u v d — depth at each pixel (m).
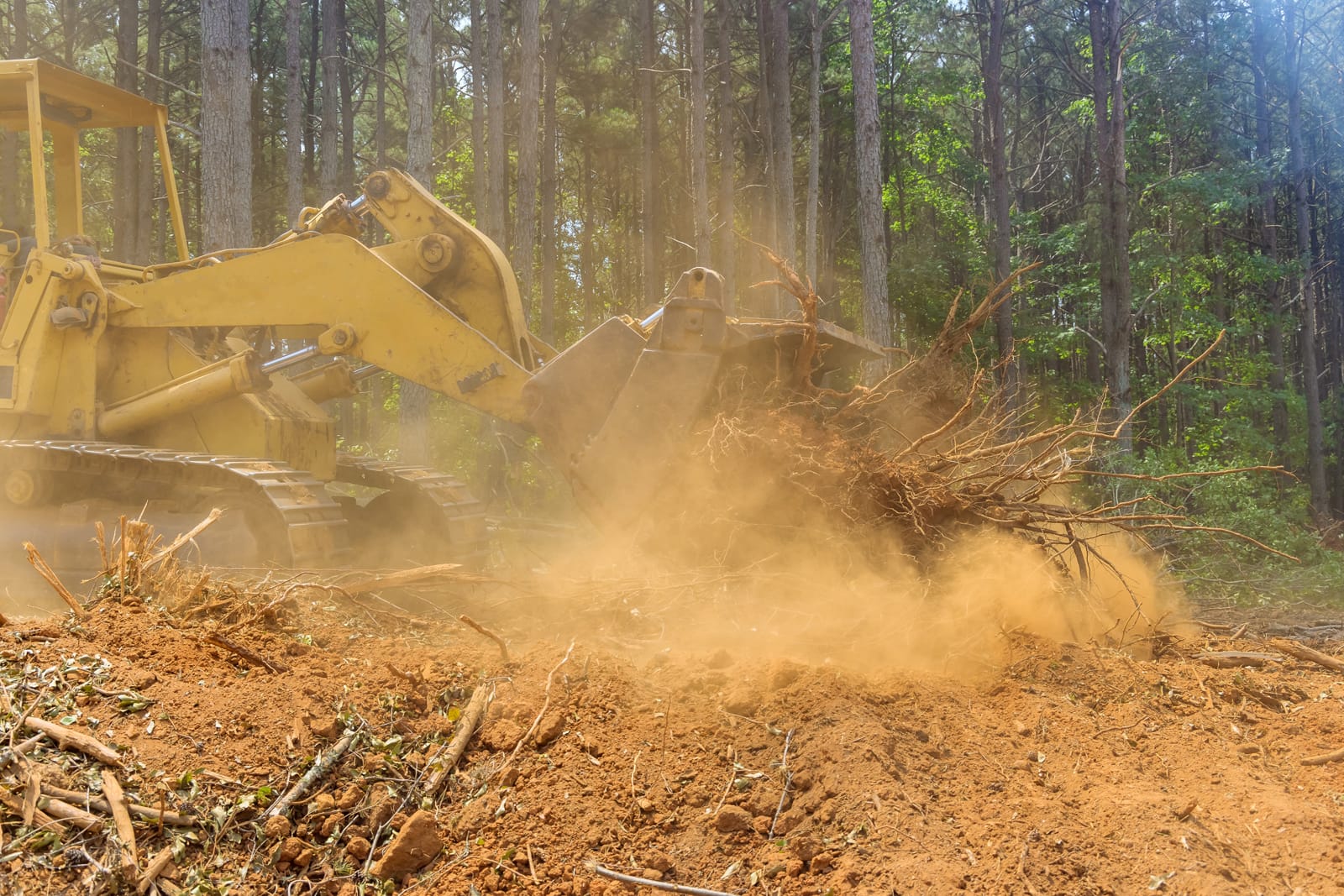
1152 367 30.02
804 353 5.90
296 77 22.59
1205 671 5.20
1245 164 24.34
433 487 8.23
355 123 42.19
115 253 25.16
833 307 31.30
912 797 3.49
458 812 3.54
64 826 3.17
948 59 32.53
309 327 7.89
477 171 23.52
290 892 3.20
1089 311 27.17
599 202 35.81
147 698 3.76
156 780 3.40
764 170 28.50
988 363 22.17
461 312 7.42
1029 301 27.88
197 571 5.82
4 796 3.23
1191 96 27.48
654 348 5.66
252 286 7.21
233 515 6.70
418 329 6.81
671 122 33.22
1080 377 31.73
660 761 3.78
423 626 5.42
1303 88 29.22
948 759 3.84
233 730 3.69
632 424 5.64
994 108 23.88
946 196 29.42
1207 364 26.62
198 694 3.84
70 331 7.50
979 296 24.00
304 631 4.88
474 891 3.19
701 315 5.62
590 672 4.37
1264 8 26.83
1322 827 3.41
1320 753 4.30
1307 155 29.19
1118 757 4.09
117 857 3.09
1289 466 26.11
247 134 13.56
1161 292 23.61
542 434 5.89
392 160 36.53
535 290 29.75
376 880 3.25
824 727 3.87
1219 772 3.95
